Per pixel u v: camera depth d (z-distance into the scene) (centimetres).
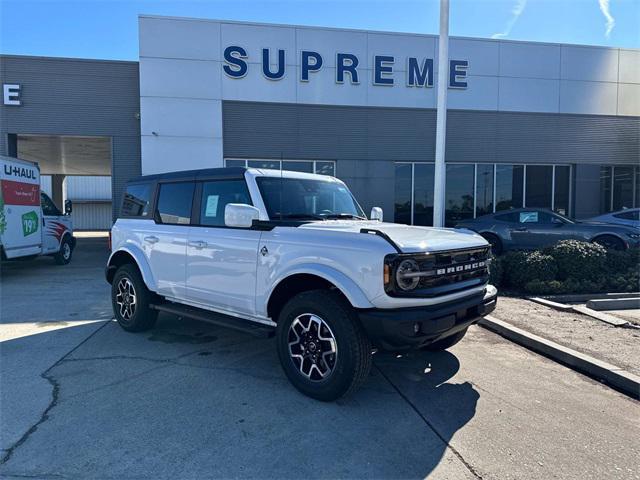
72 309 718
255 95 1463
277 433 325
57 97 1459
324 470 281
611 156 1670
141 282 561
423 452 303
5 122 1441
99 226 4159
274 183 462
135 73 1491
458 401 383
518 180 1628
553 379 438
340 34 1491
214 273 466
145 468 281
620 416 361
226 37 1441
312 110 1495
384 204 1542
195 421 341
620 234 1069
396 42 1517
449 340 491
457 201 1595
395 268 342
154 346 522
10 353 495
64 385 406
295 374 391
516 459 296
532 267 804
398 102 1530
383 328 339
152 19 1402
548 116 1623
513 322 607
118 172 1498
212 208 485
